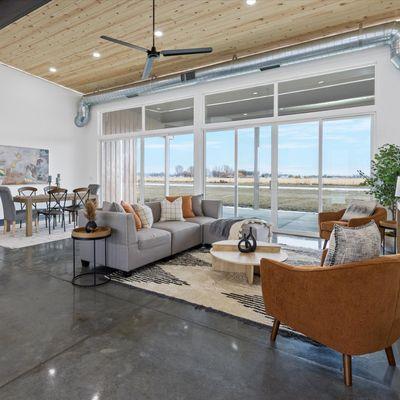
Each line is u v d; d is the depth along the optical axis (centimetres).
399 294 170
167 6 421
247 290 307
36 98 740
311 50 488
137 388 168
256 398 162
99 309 265
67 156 819
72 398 161
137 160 802
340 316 172
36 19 463
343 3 414
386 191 459
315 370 186
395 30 427
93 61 626
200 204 557
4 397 161
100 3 416
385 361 197
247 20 459
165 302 279
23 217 588
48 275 351
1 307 268
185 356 198
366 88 519
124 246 343
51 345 209
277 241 528
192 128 699
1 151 678
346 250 178
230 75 580
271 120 602
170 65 637
